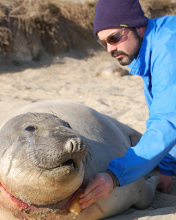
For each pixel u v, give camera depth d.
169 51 2.61
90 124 3.21
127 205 2.92
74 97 7.28
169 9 17.16
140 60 2.94
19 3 12.66
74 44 13.95
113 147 3.17
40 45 12.84
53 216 2.40
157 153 2.44
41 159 2.05
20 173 2.12
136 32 2.84
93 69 11.81
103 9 2.79
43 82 9.31
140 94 7.38
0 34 11.64
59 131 2.18
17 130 2.33
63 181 2.05
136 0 2.79
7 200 2.38
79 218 2.56
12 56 11.91
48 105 3.31
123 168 2.44
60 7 14.24
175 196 3.45
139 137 4.55
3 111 5.77
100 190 2.36
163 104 2.51
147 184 3.29
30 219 2.42
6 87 8.39
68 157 2.03
